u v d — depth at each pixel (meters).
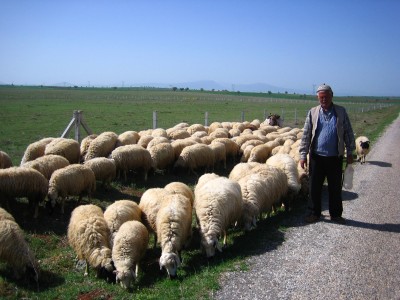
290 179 5.04
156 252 3.87
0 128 13.02
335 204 4.45
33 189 4.55
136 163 6.28
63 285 3.23
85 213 3.73
